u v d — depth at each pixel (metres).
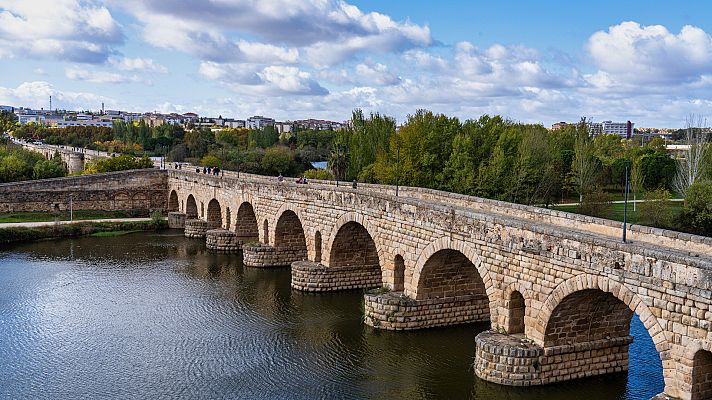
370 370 33.88
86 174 94.31
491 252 31.55
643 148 130.75
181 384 32.62
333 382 32.62
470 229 32.88
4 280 54.19
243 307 46.00
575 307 28.50
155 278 55.12
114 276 55.94
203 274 56.50
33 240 73.50
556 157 85.44
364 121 102.94
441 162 82.19
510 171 75.69
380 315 39.12
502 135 79.75
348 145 103.44
